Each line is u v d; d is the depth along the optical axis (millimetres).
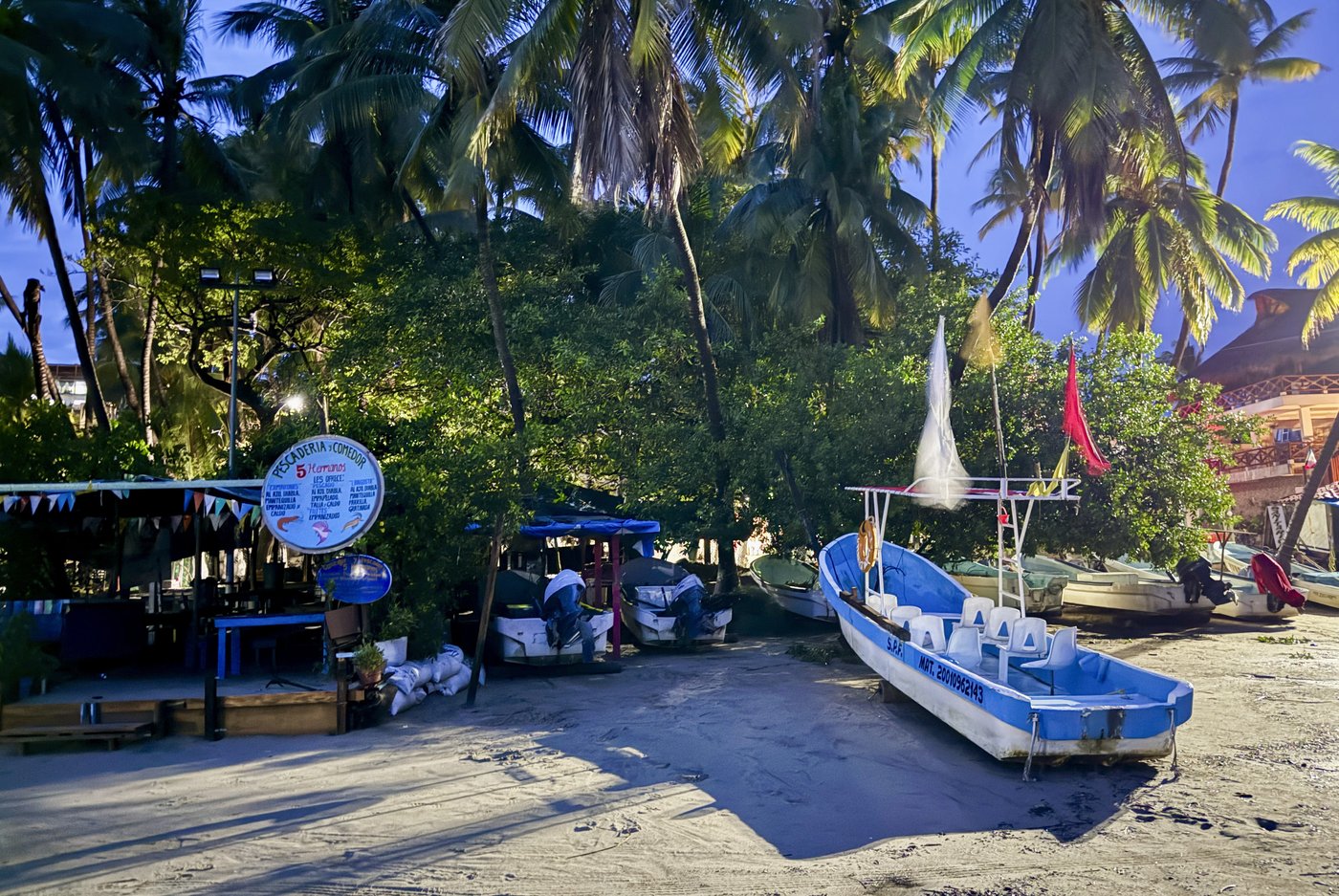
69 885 6188
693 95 19250
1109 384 15625
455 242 24531
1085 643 16922
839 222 21797
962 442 15617
